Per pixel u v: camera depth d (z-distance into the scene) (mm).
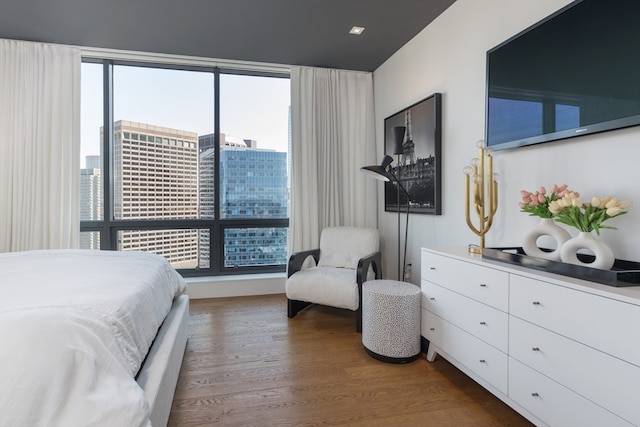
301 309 3100
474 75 2273
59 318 934
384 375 1947
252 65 3660
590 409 1112
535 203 1539
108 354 954
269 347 2320
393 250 3439
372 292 2168
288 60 3549
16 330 839
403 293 2133
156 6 2547
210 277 3668
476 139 2260
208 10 2607
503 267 1482
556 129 1616
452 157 2508
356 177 3840
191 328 2652
